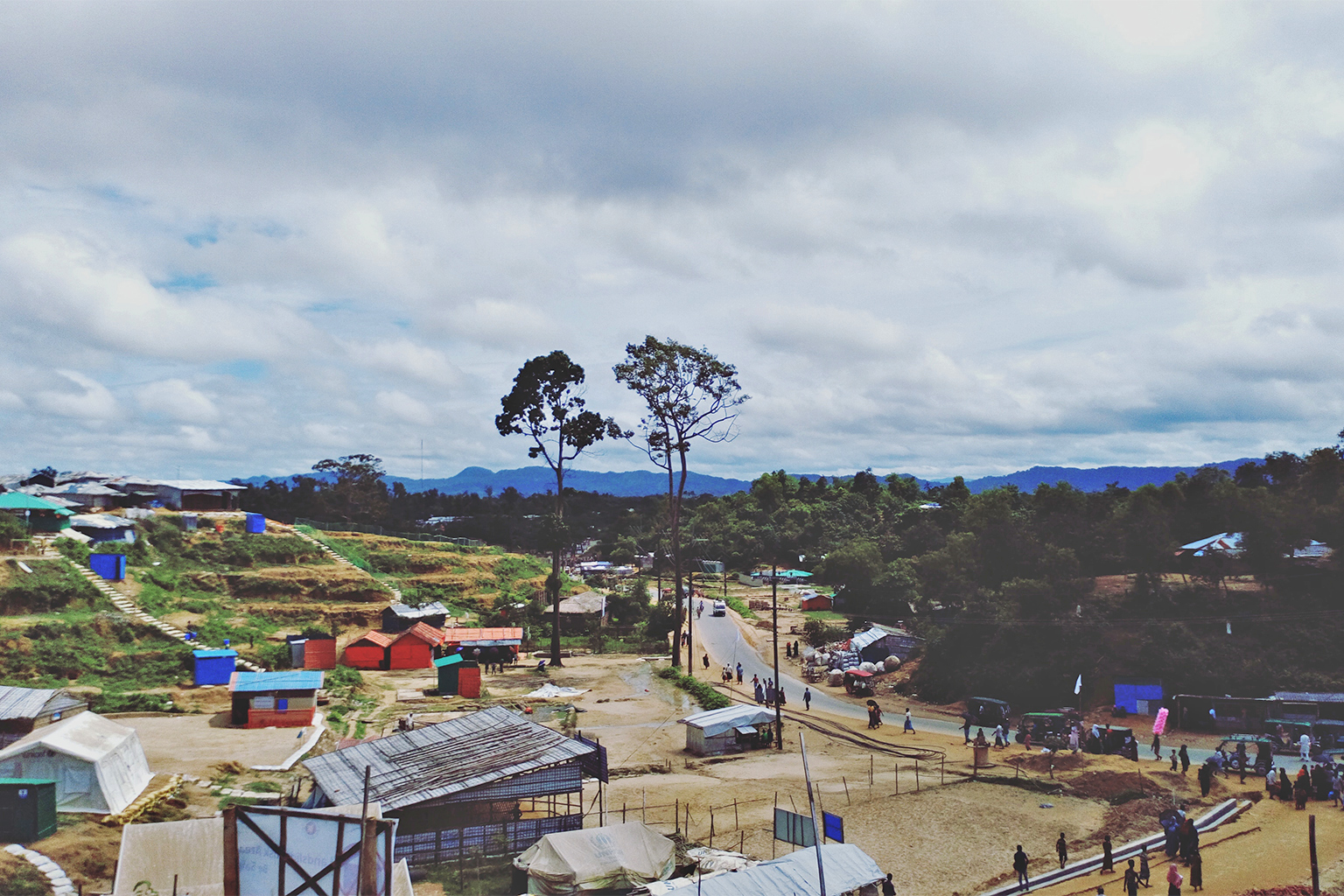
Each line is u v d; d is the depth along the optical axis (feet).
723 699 238.07
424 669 291.99
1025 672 238.07
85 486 374.43
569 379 322.55
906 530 495.41
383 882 67.15
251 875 68.03
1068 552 269.23
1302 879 115.75
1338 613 228.22
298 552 365.61
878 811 147.64
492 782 119.75
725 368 298.56
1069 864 123.03
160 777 143.23
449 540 515.09
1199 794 155.33
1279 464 360.48
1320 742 185.88
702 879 94.22
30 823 106.63
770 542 590.96
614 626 387.14
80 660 221.05
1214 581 258.37
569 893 101.40
